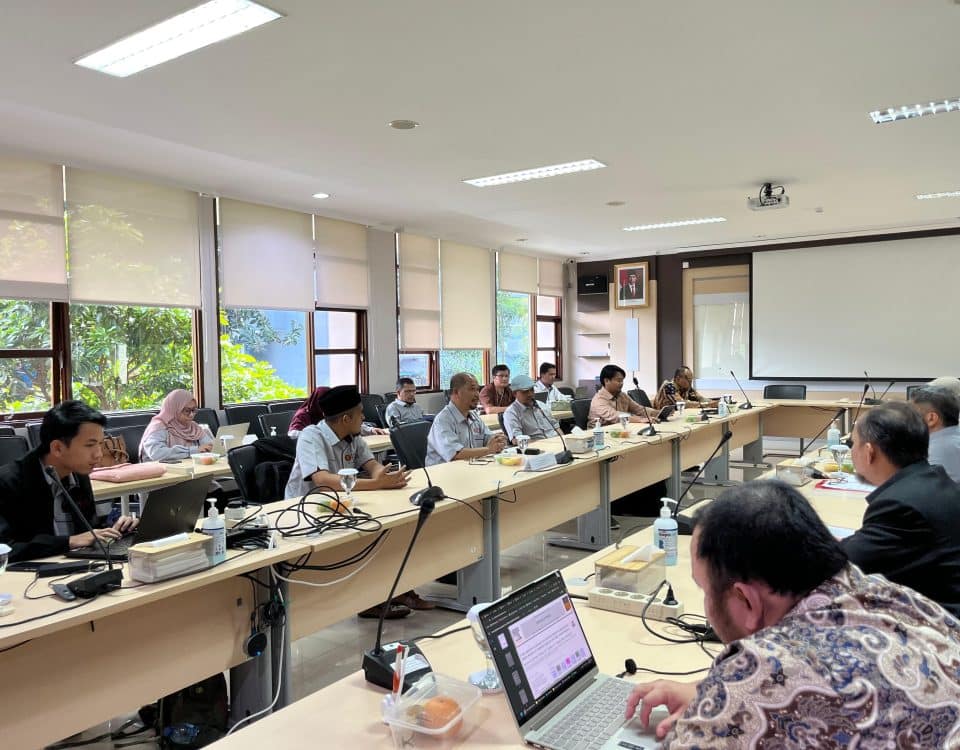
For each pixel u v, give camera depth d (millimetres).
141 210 5355
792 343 8359
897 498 1572
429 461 3992
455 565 2920
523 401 4801
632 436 4543
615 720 1139
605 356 9992
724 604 863
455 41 2781
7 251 4574
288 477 3303
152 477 3453
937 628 813
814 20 2666
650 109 3619
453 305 8375
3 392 4715
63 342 4988
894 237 7711
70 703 1645
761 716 726
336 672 2752
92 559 1966
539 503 3502
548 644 1220
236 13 2547
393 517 2424
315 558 2270
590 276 10016
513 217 6809
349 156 4406
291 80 3141
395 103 3461
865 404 6453
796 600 823
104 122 3695
